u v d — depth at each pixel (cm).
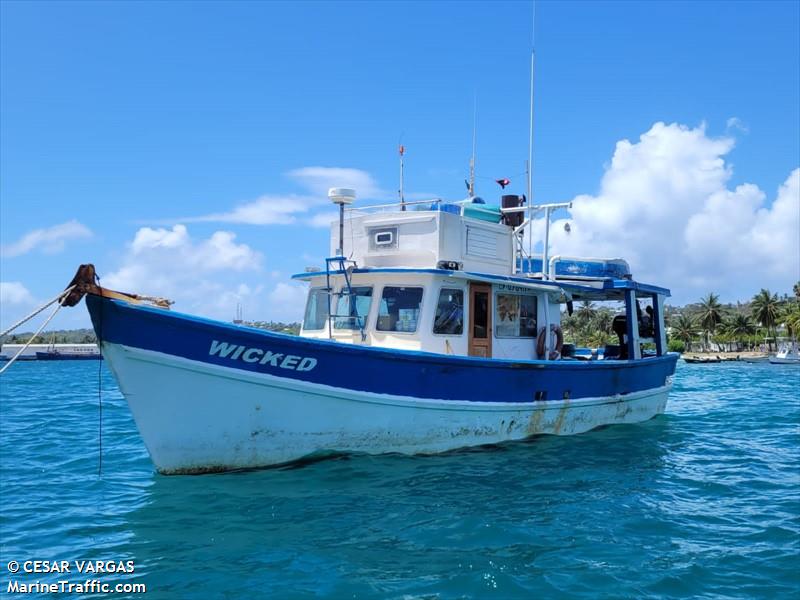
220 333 788
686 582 563
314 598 527
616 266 1394
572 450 1090
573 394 1173
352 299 1047
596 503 789
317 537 656
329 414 870
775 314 10788
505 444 1059
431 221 1024
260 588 547
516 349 1165
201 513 722
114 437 1459
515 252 1218
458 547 633
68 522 749
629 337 1360
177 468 823
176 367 784
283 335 812
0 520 764
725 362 8962
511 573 575
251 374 812
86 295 738
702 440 1288
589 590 544
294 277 1138
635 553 629
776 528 709
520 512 742
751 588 553
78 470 1070
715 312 11331
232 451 836
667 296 1580
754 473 984
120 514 769
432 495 791
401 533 666
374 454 920
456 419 979
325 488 806
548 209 1250
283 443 858
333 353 852
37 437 1471
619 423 1359
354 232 1095
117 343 760
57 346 10338
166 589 550
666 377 1549
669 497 831
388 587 546
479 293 1091
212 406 809
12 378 4653
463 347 1056
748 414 1864
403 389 914
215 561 603
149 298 782
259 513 720
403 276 1019
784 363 8238
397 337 1009
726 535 686
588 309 9006
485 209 1180
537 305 1222
